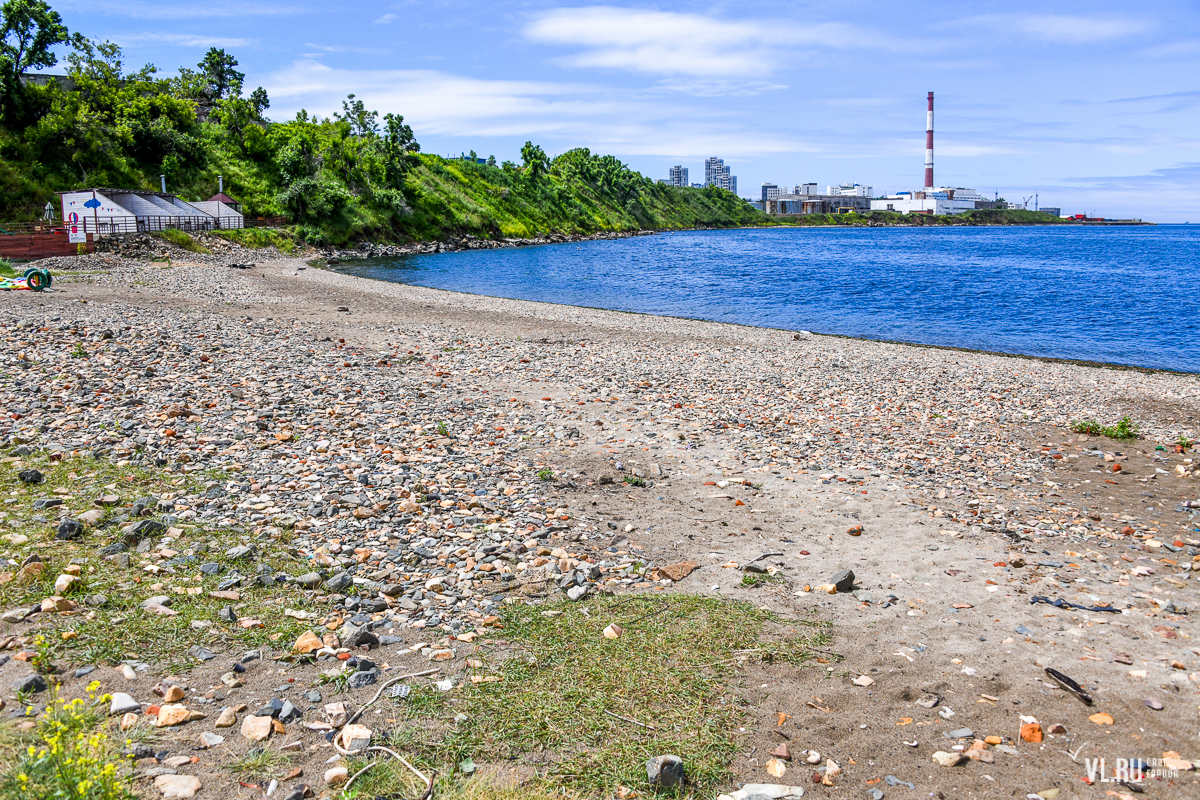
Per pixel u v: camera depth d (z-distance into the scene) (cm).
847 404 2005
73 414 1326
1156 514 1229
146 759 512
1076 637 785
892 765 566
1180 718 630
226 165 9594
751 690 668
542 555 956
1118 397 2239
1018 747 588
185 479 1085
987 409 2016
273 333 2580
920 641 771
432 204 12256
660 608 829
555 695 643
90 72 9612
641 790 529
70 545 834
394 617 769
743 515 1162
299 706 598
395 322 3306
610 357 2645
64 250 5409
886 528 1124
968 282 6931
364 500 1079
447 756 554
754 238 18425
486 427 1572
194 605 741
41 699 564
